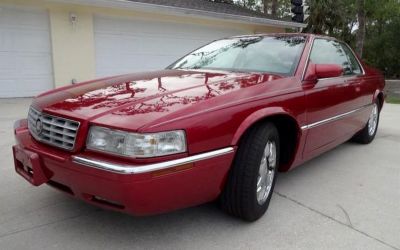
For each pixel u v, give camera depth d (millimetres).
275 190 3754
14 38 9555
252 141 2816
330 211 3312
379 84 5613
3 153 4629
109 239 2727
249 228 2947
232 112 2664
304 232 2926
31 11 9695
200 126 2455
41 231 2801
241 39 4301
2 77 9562
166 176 2299
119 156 2270
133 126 2264
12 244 2615
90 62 10875
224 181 2750
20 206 3188
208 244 2707
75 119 2441
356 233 2945
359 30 18547
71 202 3275
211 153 2518
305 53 3701
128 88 2914
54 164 2477
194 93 2740
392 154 5234
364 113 5066
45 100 2900
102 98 2699
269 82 3150
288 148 3445
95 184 2314
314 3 19688
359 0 18312
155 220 3014
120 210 2369
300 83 3414
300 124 3332
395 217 3252
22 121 3215
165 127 2309
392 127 7309
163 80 3164
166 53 12414
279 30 16281
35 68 10039
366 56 29938
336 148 5473
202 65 3924
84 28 10578
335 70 3533
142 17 11531
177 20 12383
